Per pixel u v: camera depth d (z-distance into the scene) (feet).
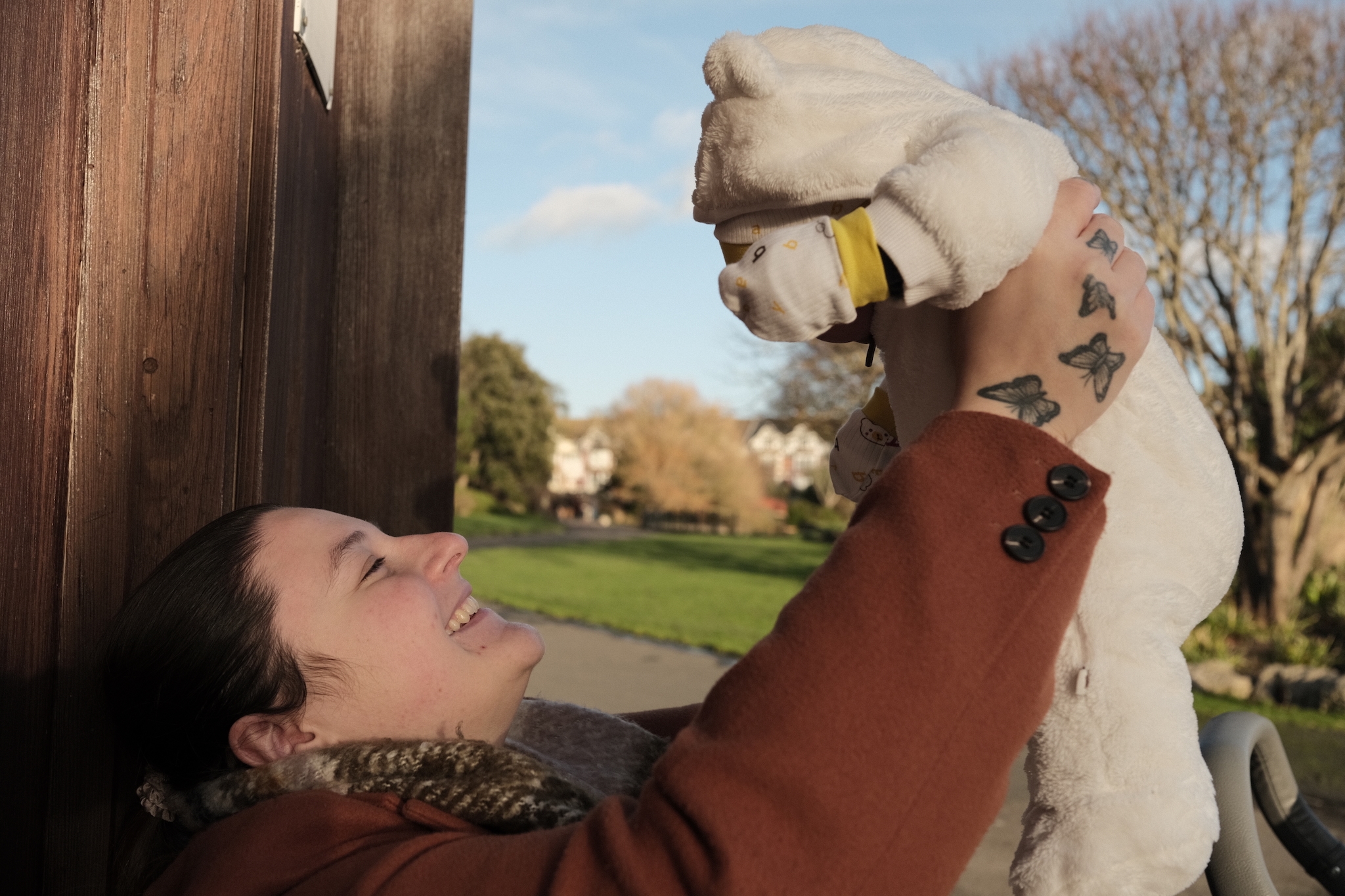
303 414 5.50
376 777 3.03
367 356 6.58
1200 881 10.87
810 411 63.82
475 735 3.43
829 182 2.71
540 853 2.55
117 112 4.08
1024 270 2.58
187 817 3.34
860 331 3.25
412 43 6.66
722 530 139.03
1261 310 36.94
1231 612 32.40
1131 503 2.91
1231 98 37.65
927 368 2.91
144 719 3.30
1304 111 37.09
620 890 2.29
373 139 6.62
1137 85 38.68
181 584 3.30
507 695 3.49
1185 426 3.01
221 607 3.25
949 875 2.24
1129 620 2.81
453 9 6.71
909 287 2.42
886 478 2.48
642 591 46.62
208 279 4.15
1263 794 4.28
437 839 2.76
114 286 4.06
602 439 201.26
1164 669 2.79
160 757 3.36
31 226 3.81
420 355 6.61
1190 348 38.65
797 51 3.11
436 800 2.96
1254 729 3.83
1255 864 3.27
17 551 3.85
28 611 3.93
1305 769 17.39
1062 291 2.56
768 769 2.20
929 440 2.49
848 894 2.17
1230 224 38.17
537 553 72.90
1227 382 38.68
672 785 2.29
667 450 143.43
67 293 3.99
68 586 3.98
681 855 2.23
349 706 3.26
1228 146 37.35
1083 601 2.83
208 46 4.17
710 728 2.37
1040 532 2.36
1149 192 39.75
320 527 3.47
